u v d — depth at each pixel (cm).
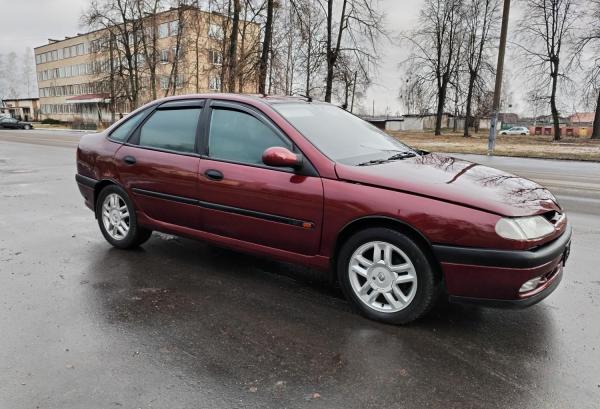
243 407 238
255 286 400
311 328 325
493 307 300
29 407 238
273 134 374
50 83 9281
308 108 423
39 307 356
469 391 253
